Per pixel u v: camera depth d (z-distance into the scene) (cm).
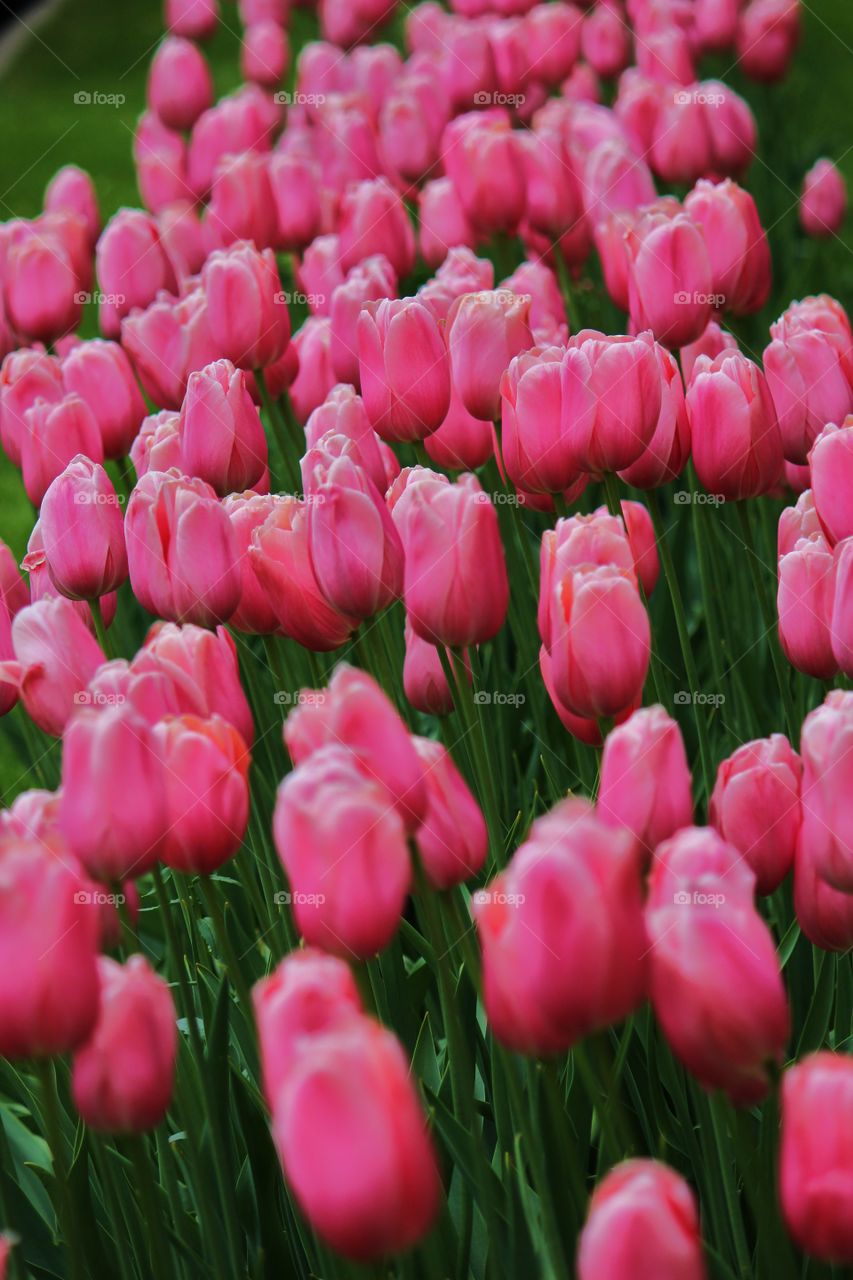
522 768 153
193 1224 126
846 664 120
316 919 107
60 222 172
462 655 122
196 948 127
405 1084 96
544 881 102
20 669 123
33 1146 134
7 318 170
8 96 475
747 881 105
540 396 129
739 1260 116
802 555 122
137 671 118
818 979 122
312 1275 124
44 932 105
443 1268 118
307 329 155
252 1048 129
